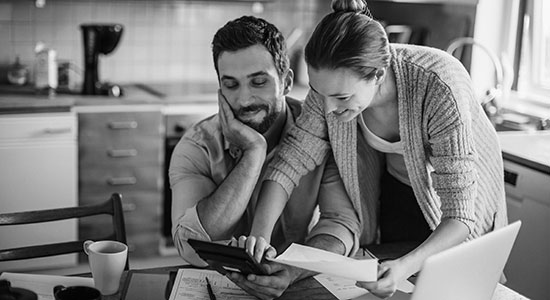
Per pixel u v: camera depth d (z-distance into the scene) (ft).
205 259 5.24
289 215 6.57
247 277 5.27
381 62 5.26
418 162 6.10
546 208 9.61
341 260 4.81
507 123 11.98
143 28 14.17
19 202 11.77
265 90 5.94
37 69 12.48
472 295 4.96
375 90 5.64
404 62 5.89
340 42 5.09
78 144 12.09
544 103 12.46
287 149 6.26
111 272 5.31
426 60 5.89
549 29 12.42
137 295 5.39
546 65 12.55
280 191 6.13
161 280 5.70
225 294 5.45
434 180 5.87
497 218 6.86
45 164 11.82
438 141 5.76
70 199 12.09
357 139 6.50
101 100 12.15
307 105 6.31
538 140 10.91
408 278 5.87
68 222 12.12
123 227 6.38
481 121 6.52
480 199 6.57
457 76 5.88
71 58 13.74
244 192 5.91
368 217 6.76
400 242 6.76
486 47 12.64
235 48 5.82
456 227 5.58
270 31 5.92
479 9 12.44
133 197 12.65
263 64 5.85
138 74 14.33
